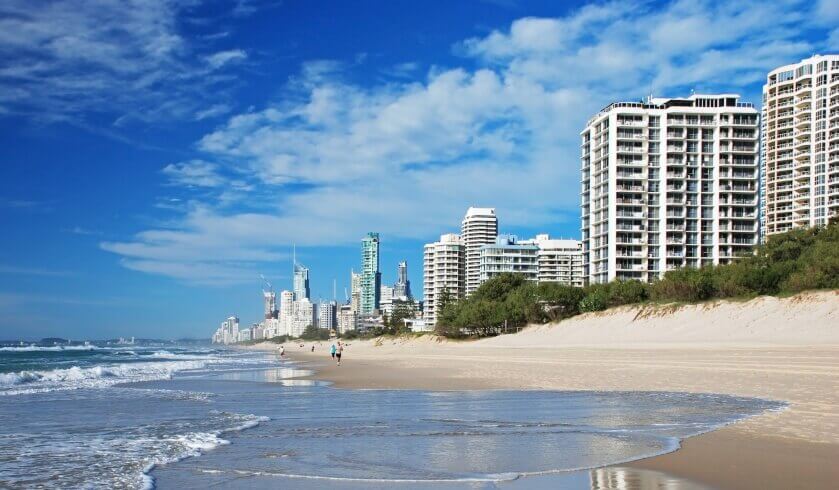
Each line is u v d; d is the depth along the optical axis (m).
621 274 123.88
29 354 121.44
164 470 11.91
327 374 44.41
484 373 40.00
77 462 12.83
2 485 11.02
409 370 46.50
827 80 149.38
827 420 15.44
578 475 10.73
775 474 10.17
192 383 36.47
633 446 13.25
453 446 13.80
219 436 15.74
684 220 123.12
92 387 33.72
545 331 98.81
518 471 11.20
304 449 13.71
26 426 18.31
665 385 27.86
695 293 81.44
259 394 28.30
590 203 134.62
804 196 150.38
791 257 81.81
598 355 54.41
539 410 20.14
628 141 125.81
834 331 57.31
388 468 11.70
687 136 125.06
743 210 123.06
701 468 10.72
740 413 18.20
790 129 157.12
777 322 64.19
